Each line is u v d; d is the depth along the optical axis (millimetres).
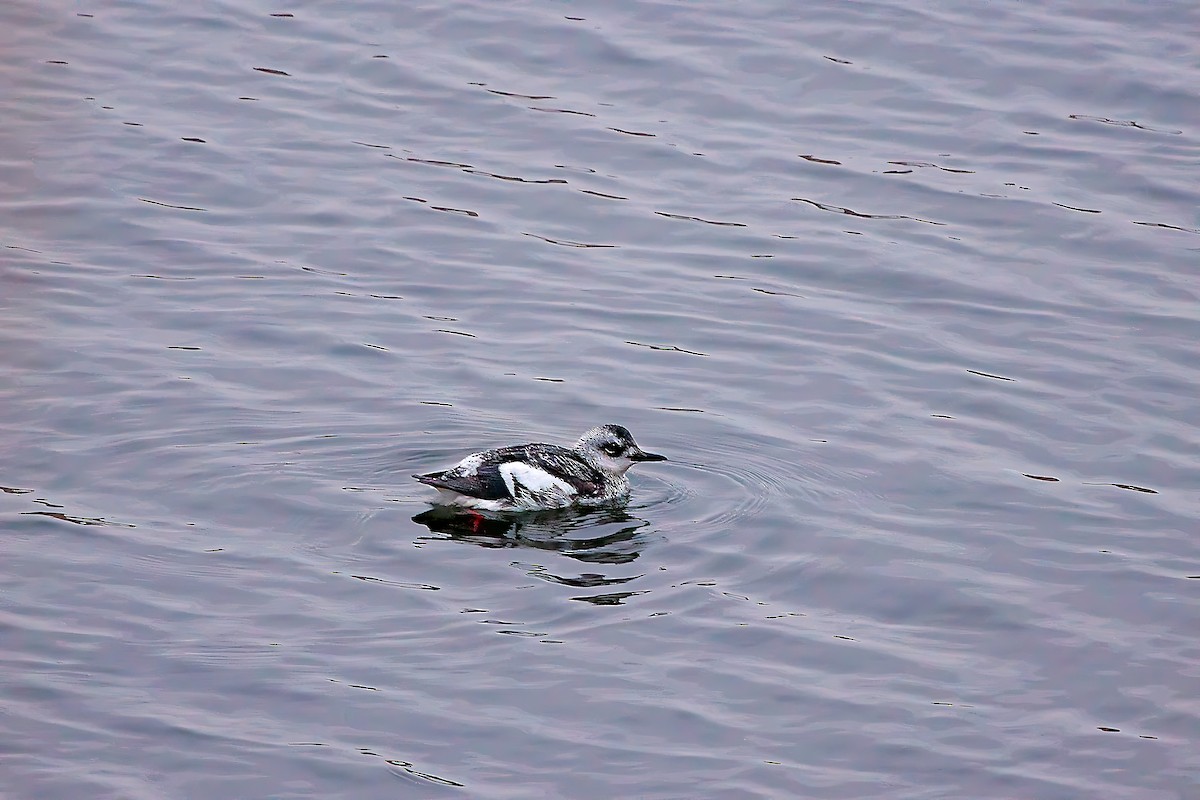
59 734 13102
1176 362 21016
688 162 26125
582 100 27812
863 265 23594
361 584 15703
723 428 19484
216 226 23938
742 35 29734
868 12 30594
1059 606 15844
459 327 21688
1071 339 21656
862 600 15938
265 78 28234
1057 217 24719
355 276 22859
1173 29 29922
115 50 29000
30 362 19938
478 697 13930
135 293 21969
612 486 18109
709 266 23547
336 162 25797
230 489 17469
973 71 28641
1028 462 18781
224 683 13930
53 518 16547
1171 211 24812
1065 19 30344
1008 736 13742
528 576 16062
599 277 23141
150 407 19062
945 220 24734
